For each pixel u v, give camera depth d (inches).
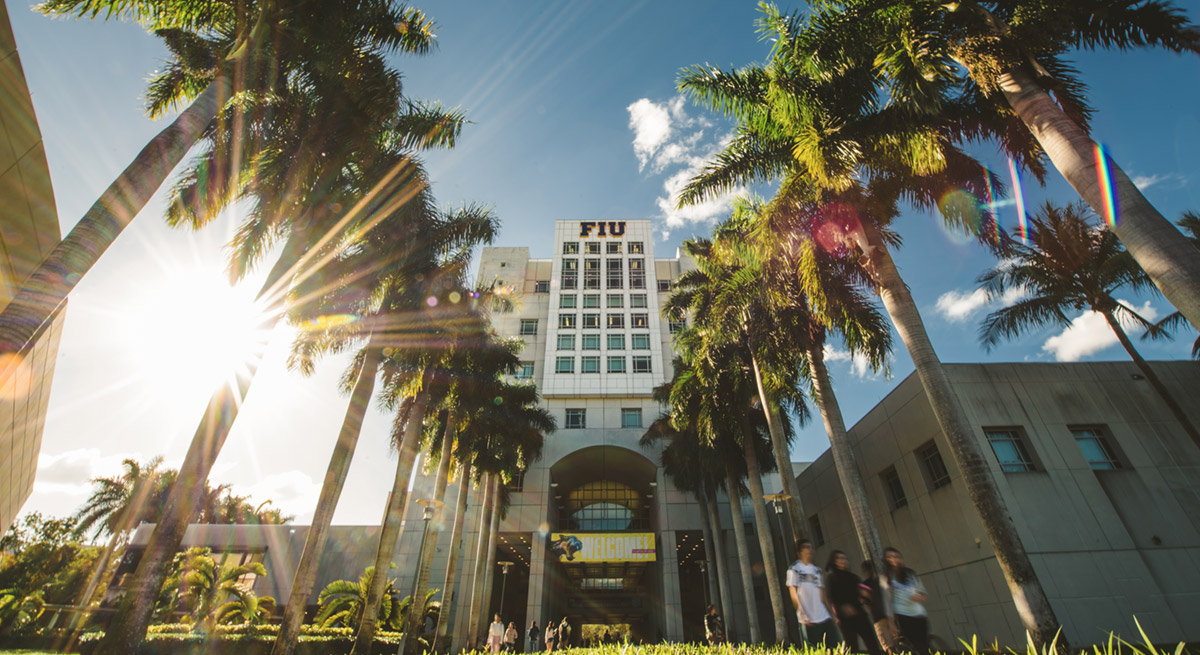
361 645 698.8
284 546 1768.0
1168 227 309.7
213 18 468.8
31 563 1584.6
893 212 609.0
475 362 964.0
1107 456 781.9
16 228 417.7
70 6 403.9
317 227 575.8
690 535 1753.2
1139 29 389.7
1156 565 685.3
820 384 687.7
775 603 842.8
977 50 397.4
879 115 536.1
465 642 1323.8
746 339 905.5
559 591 2089.1
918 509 900.6
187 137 385.1
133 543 1696.6
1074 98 431.5
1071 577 674.2
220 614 1011.3
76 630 924.0
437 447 1129.4
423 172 647.8
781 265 649.0
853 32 482.6
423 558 970.1
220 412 463.2
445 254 760.3
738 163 613.3
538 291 2266.2
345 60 525.7
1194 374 831.1
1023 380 837.2
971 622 772.0
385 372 816.3
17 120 353.7
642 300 2119.8
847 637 279.7
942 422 451.5
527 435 1243.2
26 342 288.8
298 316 647.1
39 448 761.6
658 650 394.9
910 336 492.7
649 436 1481.3
